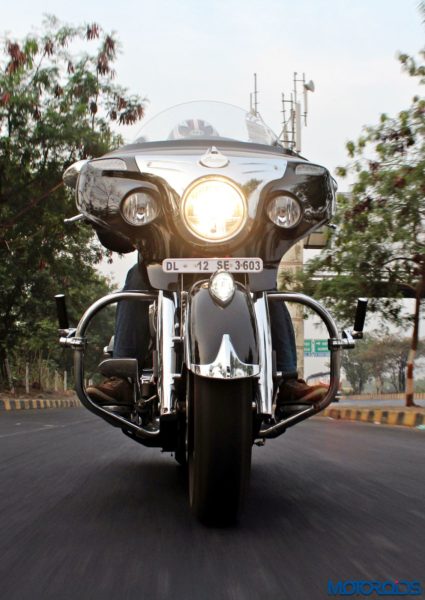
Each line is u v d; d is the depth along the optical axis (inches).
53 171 681.6
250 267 131.3
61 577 101.6
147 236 138.3
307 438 315.6
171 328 131.7
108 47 676.7
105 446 267.1
